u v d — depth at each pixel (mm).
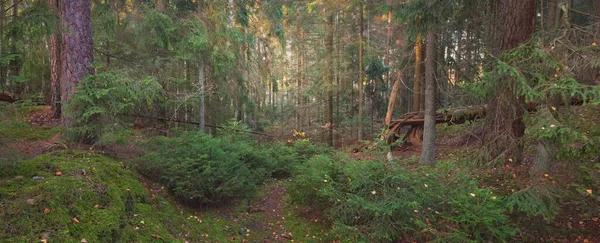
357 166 5617
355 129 16922
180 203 5895
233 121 12328
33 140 6793
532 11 6145
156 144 6898
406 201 4645
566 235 4457
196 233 5051
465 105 8203
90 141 6293
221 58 10742
